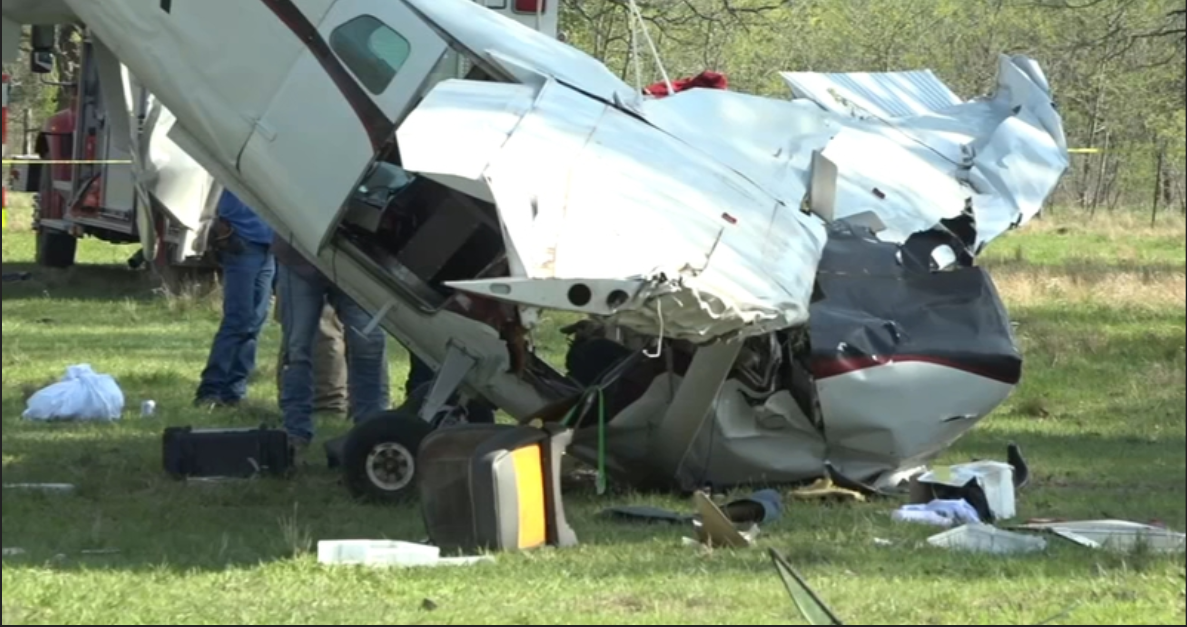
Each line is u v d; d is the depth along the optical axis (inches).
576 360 643.5
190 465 629.0
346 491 604.7
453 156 515.2
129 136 768.9
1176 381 904.9
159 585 440.8
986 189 807.1
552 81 609.0
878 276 609.6
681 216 538.9
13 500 572.4
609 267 486.9
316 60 609.0
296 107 608.4
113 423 759.7
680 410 585.3
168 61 624.4
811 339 587.2
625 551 499.5
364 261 621.0
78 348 1032.2
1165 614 407.5
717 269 511.8
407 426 589.3
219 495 596.7
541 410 594.6
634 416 596.7
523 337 589.3
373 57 606.9
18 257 1729.8
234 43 618.2
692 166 591.2
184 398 838.5
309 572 457.7
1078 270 1475.1
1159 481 651.5
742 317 496.7
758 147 655.1
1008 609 412.8
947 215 743.1
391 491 587.5
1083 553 495.2
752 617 400.2
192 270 1282.0
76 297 1344.7
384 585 442.0
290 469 639.8
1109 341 1075.3
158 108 910.4
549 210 503.5
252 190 629.3
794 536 526.6
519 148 535.8
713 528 507.8
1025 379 937.5
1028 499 613.6
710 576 457.4
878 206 723.4
